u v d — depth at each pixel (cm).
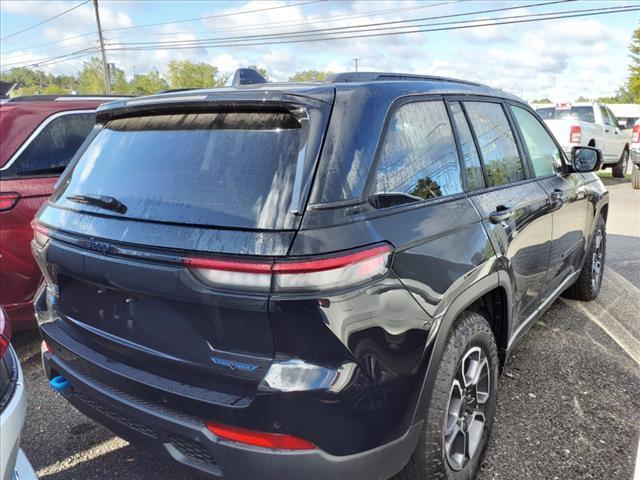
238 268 171
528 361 369
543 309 361
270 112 198
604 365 363
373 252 182
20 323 378
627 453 269
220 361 183
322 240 172
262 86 222
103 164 239
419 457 214
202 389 191
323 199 178
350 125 196
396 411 192
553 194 347
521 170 328
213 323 182
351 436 179
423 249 207
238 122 204
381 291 184
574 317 449
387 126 212
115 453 284
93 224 217
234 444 181
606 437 283
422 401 204
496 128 308
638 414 304
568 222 382
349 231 180
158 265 188
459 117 271
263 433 177
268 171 187
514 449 274
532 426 293
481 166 278
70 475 266
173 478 264
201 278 178
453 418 230
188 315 188
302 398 171
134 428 212
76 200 237
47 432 304
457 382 229
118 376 212
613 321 441
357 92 209
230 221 182
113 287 204
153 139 227
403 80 246
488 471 257
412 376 197
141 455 283
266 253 171
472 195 259
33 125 390
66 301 242
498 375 279
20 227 365
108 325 220
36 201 373
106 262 203
